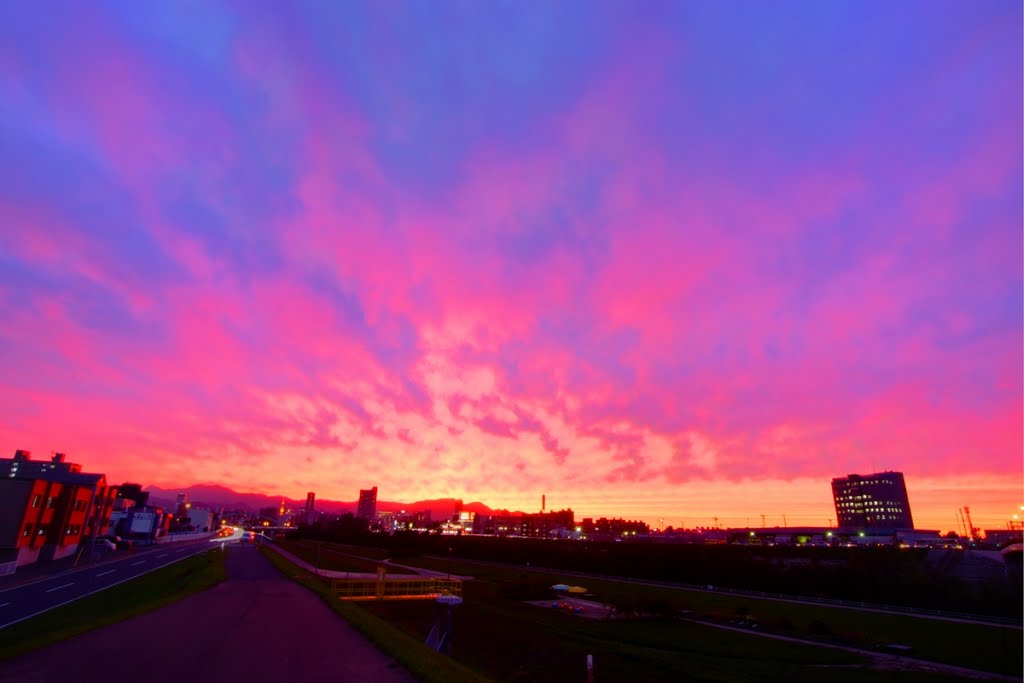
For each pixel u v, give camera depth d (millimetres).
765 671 36875
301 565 88625
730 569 91125
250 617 24609
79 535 81062
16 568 58469
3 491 65375
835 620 56250
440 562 138125
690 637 47594
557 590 77500
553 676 33781
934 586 67562
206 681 13078
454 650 39000
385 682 13406
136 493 164250
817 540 163125
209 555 90625
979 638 47094
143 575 58812
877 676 35969
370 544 198875
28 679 12617
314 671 14352
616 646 42969
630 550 114688
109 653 15617
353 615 26016
